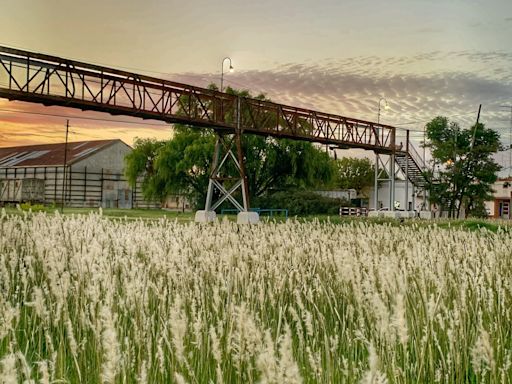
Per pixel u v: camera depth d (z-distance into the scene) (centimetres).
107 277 471
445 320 475
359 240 895
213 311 496
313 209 4231
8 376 219
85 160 5544
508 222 2712
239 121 2673
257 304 513
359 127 3591
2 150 7244
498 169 4106
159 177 4356
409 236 1116
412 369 404
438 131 4169
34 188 4591
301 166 4278
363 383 228
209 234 1045
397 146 3950
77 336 440
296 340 460
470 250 827
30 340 448
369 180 8144
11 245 831
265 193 4409
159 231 1042
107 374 275
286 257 718
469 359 430
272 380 237
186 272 543
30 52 1945
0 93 1903
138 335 386
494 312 485
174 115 2398
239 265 579
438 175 4206
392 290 457
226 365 366
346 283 540
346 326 498
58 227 958
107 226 1096
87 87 2114
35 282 593
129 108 2230
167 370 382
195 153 3966
